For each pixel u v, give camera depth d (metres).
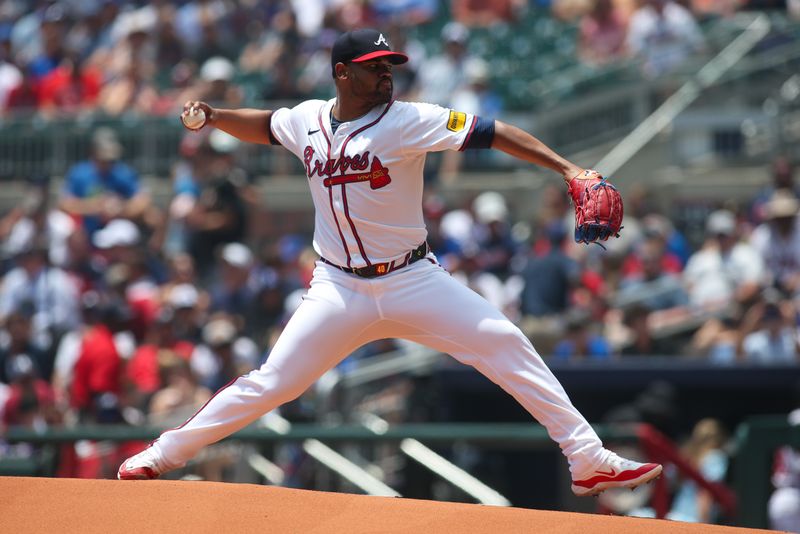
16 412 35.12
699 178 53.62
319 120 16.97
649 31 57.00
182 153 50.50
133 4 63.59
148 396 36.34
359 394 37.47
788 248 42.62
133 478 17.50
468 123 16.31
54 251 45.97
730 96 54.97
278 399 17.14
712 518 30.70
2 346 39.03
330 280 17.08
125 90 57.22
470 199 48.59
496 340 16.67
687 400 36.56
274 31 60.81
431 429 29.38
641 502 29.03
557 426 16.86
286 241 48.81
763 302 38.22
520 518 16.20
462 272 43.16
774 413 36.28
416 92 54.03
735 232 44.34
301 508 16.38
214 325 38.47
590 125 56.69
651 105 56.19
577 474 17.02
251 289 42.97
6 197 55.44
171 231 47.38
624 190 54.78
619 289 43.09
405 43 55.78
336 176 16.70
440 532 15.71
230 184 46.84
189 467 30.09
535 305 41.28
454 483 30.19
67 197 48.03
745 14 57.12
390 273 16.80
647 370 36.38
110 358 36.56
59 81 57.56
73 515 16.14
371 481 31.11
